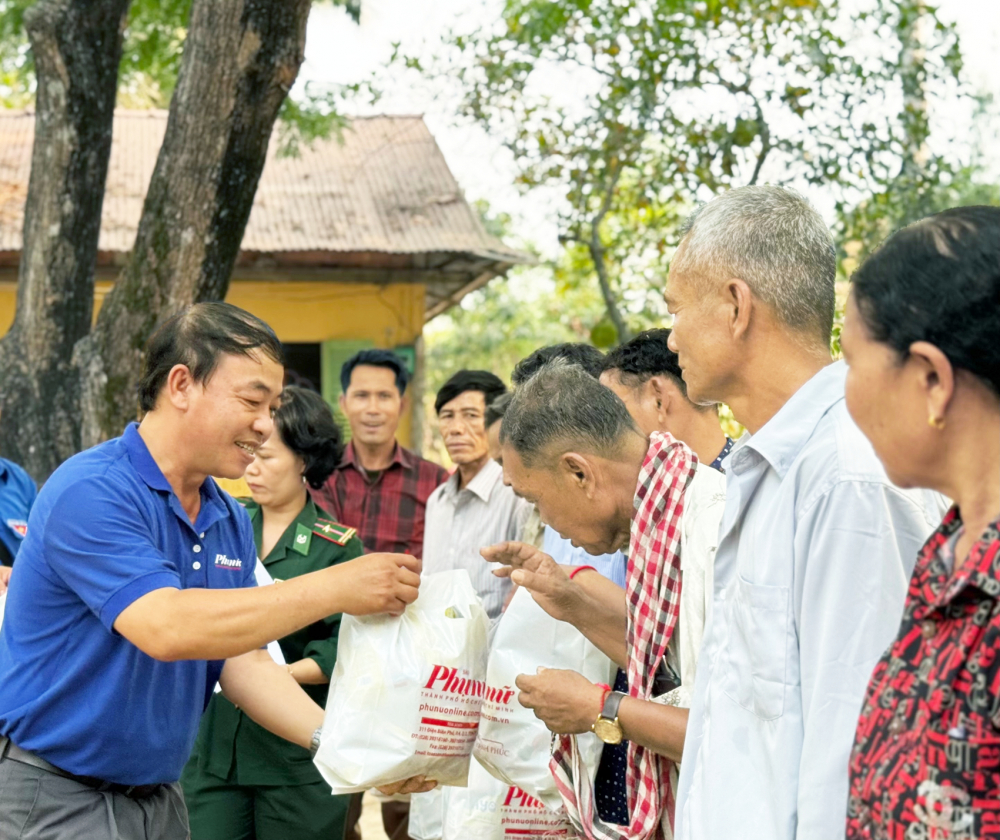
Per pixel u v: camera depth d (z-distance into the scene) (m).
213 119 4.84
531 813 2.59
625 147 7.29
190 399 2.27
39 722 2.21
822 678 1.60
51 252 5.19
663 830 2.17
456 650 2.36
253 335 2.29
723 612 1.84
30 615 2.22
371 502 5.20
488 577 4.42
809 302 1.82
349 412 5.26
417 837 3.33
